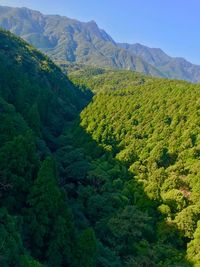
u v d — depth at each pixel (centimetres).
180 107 8138
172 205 5869
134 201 6162
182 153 6806
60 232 4134
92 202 5841
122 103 9225
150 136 7762
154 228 5619
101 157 7706
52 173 4494
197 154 6688
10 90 8075
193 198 5809
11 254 3378
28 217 4197
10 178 4450
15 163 4556
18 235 3659
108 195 6025
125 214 5494
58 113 10031
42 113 8675
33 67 11362
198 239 5044
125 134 8219
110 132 8369
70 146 7894
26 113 7494
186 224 5369
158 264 4853
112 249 5041
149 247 5166
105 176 6588
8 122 5566
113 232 5216
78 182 6550
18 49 12375
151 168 6800
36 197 4316
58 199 4397
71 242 4206
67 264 4122
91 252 4119
